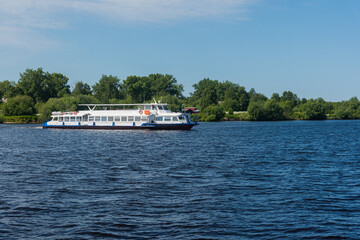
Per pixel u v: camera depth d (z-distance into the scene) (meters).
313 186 27.08
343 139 75.62
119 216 19.84
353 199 23.27
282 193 24.83
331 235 17.23
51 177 30.66
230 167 36.28
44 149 54.94
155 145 61.03
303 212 20.52
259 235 17.27
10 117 176.12
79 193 24.81
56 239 16.84
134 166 36.88
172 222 18.94
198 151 51.50
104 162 39.88
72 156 45.66
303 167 36.50
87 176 31.08
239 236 17.14
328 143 66.00
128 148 55.91
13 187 26.70
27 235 17.25
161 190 25.70
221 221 19.05
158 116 98.31
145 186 27.00
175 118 98.00
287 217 19.67
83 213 20.38
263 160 41.88
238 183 28.14
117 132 94.62
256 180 29.36
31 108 183.62
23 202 22.47
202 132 98.50
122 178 30.14
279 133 95.69
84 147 57.84
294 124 158.62
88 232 17.61
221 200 22.98
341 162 40.41
